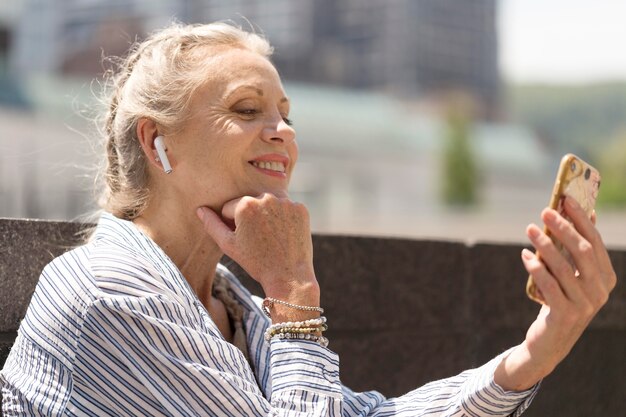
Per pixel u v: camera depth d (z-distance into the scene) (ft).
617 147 270.46
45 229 8.36
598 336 13.12
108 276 6.80
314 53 260.01
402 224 117.08
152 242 7.31
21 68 180.34
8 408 7.07
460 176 195.42
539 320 6.49
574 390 12.76
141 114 7.59
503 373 6.74
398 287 11.37
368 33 274.36
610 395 13.26
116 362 6.68
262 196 7.25
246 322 7.98
